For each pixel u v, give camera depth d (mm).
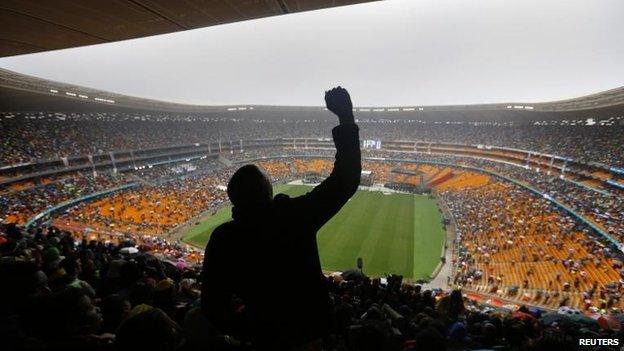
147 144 77000
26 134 59875
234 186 2018
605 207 44688
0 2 5512
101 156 66250
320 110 105000
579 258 35094
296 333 1940
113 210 51406
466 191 66625
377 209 58688
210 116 108438
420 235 45938
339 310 6906
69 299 4164
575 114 68438
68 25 6590
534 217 47688
